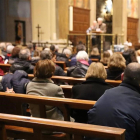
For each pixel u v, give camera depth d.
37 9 13.60
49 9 13.45
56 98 3.10
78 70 4.98
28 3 15.95
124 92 2.47
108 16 21.09
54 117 3.37
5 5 14.41
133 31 22.64
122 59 4.71
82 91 3.45
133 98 2.41
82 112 3.55
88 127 2.07
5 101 3.51
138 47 10.63
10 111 3.54
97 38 13.61
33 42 13.66
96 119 2.39
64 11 13.88
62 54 8.19
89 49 13.17
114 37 14.48
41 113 3.27
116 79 4.69
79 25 18.97
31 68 5.31
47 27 13.44
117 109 2.34
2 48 8.81
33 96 3.20
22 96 3.21
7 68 6.40
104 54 6.93
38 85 3.46
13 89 4.30
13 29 14.97
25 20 15.76
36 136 2.36
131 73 2.53
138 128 2.29
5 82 4.35
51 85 3.45
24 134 3.38
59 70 5.54
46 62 3.50
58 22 13.82
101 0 21.20
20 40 15.41
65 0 13.86
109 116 2.34
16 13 15.14
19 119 2.34
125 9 19.45
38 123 2.24
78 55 5.19
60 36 13.84
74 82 4.75
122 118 2.29
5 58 7.93
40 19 13.57
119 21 19.22
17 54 6.37
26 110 4.45
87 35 13.53
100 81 3.47
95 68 3.53
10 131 3.43
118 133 1.93
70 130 2.12
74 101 2.99
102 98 2.49
